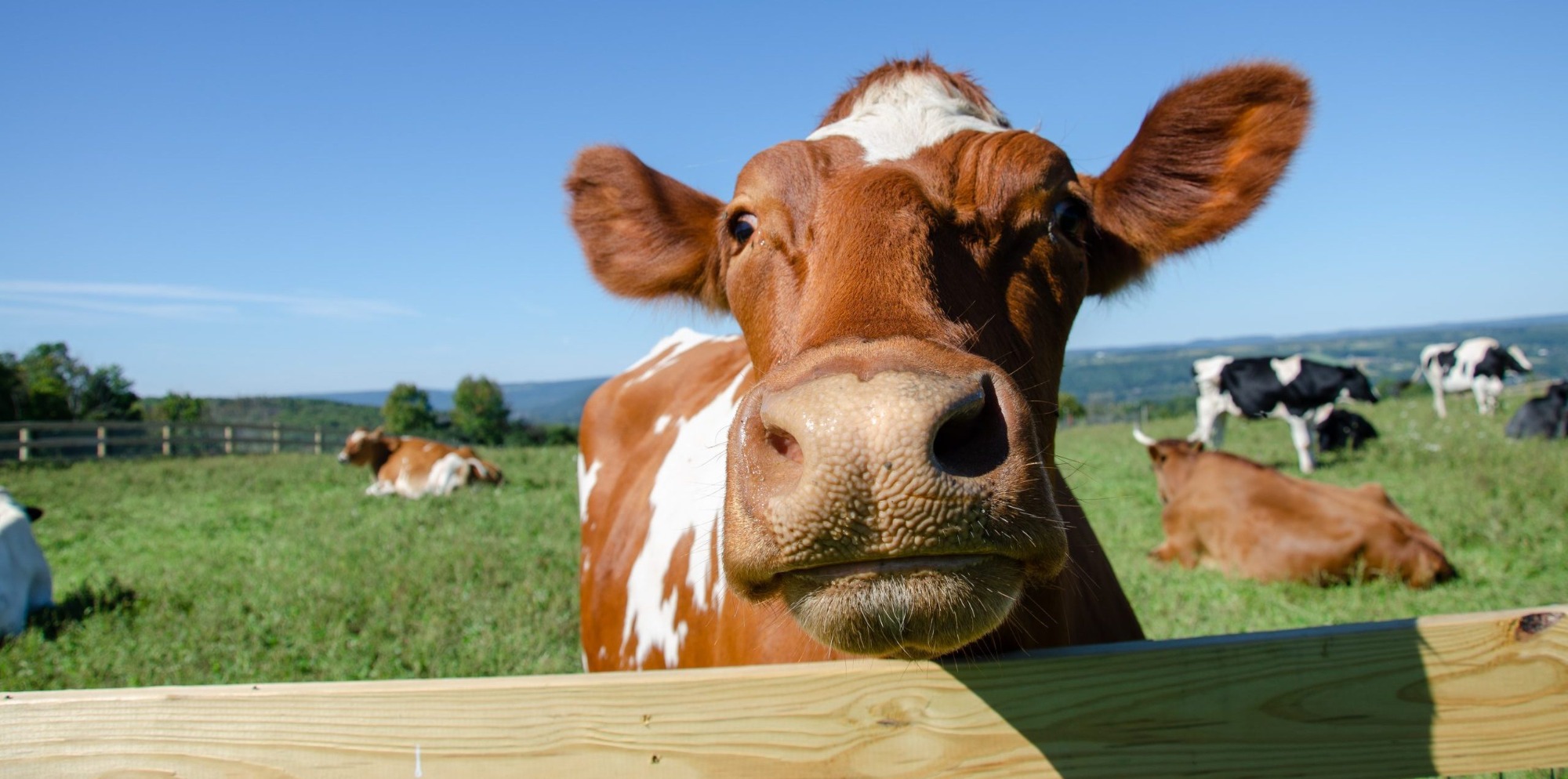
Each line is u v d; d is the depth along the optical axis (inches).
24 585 297.0
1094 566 117.6
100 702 64.1
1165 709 67.9
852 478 52.3
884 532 52.8
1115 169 115.2
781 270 90.0
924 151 92.7
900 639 56.0
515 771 63.7
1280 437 743.7
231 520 515.5
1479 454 511.8
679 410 180.4
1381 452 583.5
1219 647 68.5
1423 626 70.2
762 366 90.3
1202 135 114.0
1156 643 68.8
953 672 67.1
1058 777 67.1
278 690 64.1
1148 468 579.5
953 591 54.3
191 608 303.7
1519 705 70.3
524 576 328.8
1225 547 319.0
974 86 115.7
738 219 98.9
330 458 1035.3
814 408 53.9
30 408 1638.8
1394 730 69.1
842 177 89.5
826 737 65.9
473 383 2213.3
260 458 1013.2
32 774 63.8
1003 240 88.0
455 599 299.6
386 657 243.8
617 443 197.2
